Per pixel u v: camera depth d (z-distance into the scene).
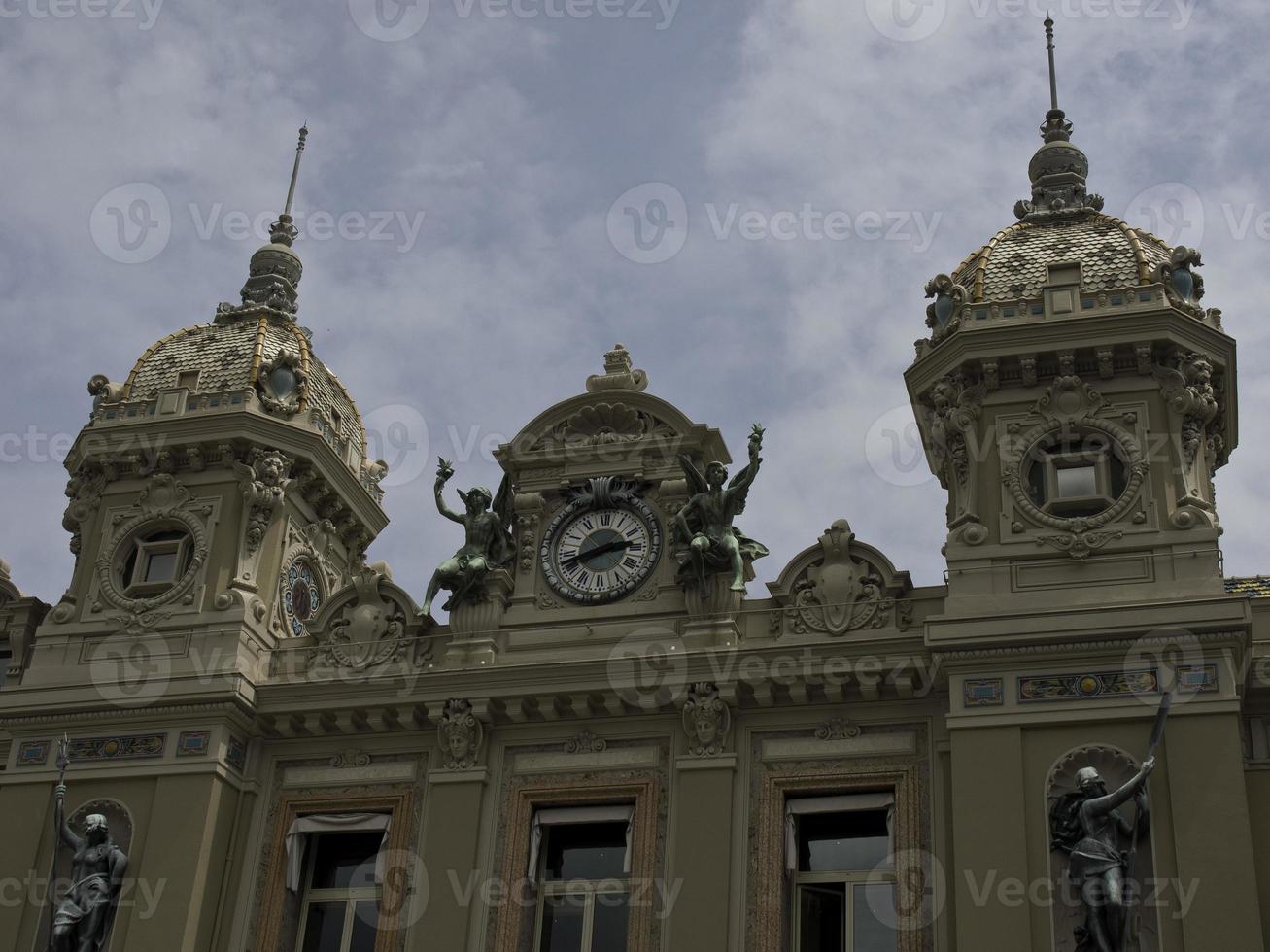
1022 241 34.88
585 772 31.38
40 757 33.06
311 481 36.66
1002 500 31.38
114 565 35.19
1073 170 36.75
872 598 31.45
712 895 29.39
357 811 32.34
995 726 28.91
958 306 33.28
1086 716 28.61
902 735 30.34
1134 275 33.09
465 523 34.19
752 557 32.88
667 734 31.38
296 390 37.09
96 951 30.83
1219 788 27.52
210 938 31.39
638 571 33.25
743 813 30.23
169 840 31.61
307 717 32.88
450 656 32.88
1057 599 29.94
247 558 34.88
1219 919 26.55
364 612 34.12
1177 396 31.41
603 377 35.50
